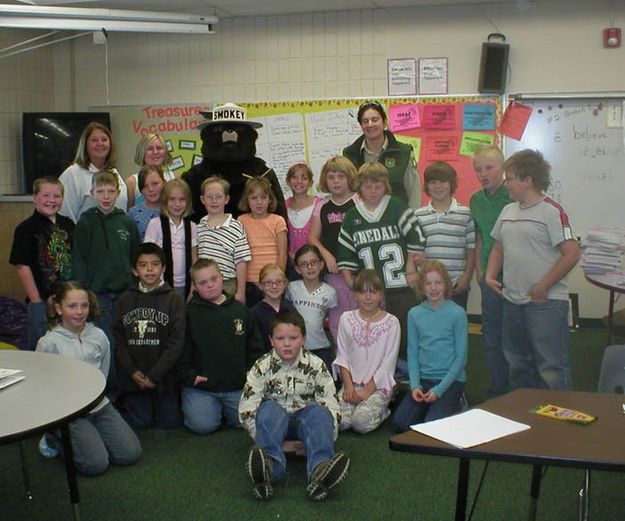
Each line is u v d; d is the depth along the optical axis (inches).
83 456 108.4
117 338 131.4
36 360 89.7
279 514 96.5
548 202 128.7
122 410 140.5
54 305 112.5
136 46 230.8
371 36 216.7
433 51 214.1
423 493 103.2
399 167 155.8
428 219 143.4
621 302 210.1
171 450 121.5
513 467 112.7
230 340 130.4
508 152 212.7
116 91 233.6
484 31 211.6
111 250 139.3
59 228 139.7
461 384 130.0
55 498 102.3
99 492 104.3
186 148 230.1
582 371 166.7
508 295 132.9
